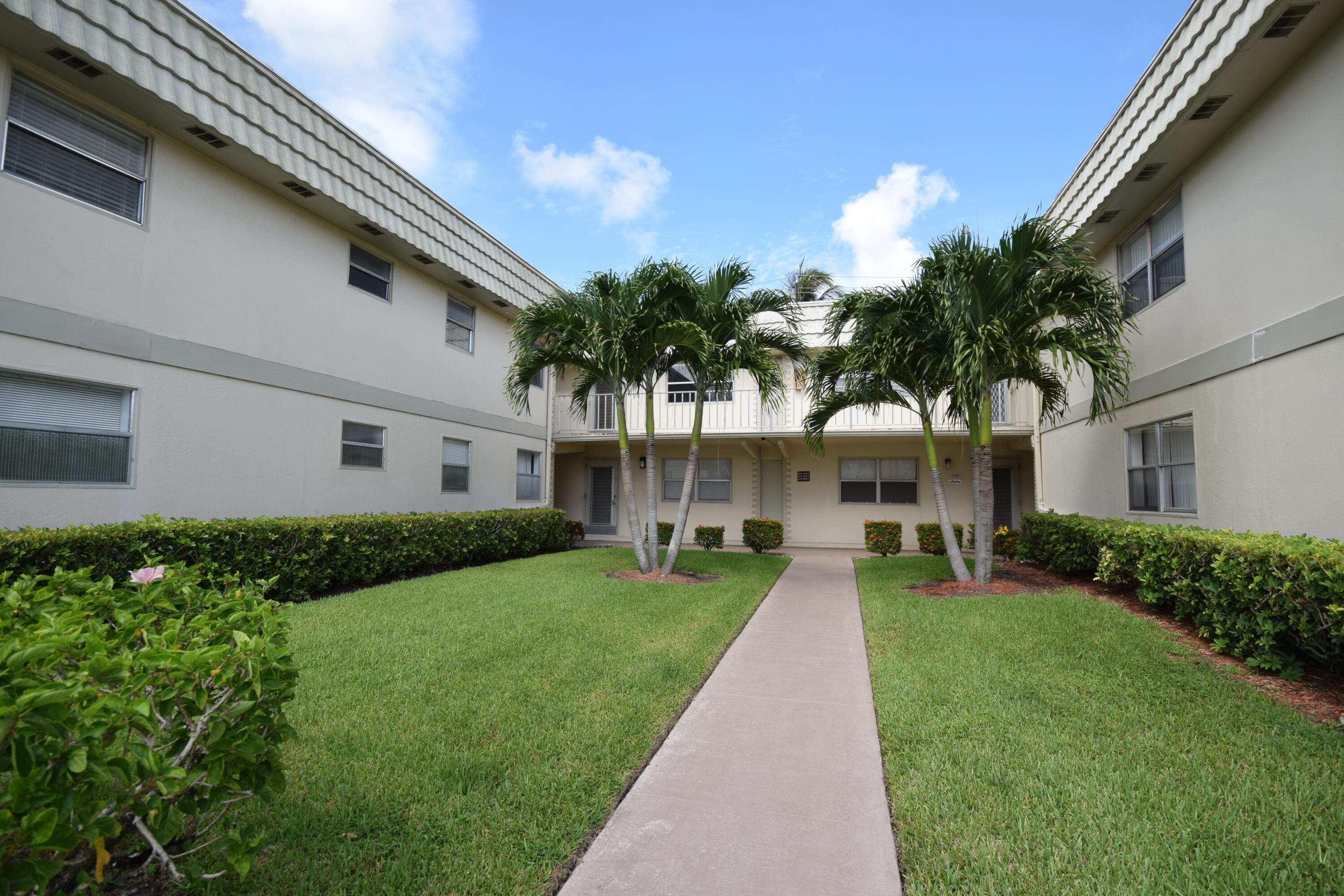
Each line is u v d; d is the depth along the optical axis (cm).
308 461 892
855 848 269
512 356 1395
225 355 776
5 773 157
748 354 895
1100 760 329
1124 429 895
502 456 1365
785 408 1498
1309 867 242
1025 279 743
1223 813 279
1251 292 645
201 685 188
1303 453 572
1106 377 704
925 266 766
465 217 1168
